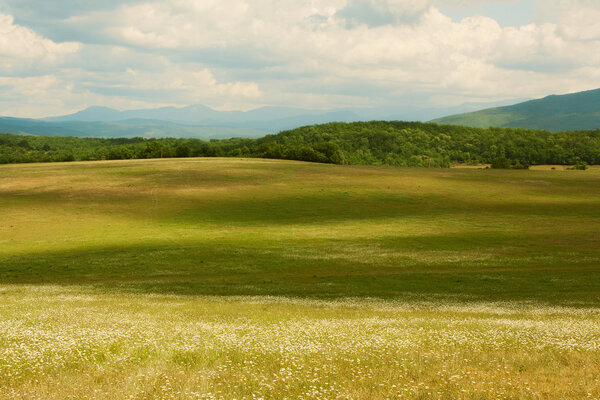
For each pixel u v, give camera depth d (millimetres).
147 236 50031
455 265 36750
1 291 25844
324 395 7887
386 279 31484
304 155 149125
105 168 103062
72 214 61594
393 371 9445
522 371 9758
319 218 61531
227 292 27156
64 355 9906
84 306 19203
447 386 8523
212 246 44562
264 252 42031
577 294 25719
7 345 10539
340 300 24219
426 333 13484
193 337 11969
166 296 24750
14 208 64062
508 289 27703
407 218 61688
